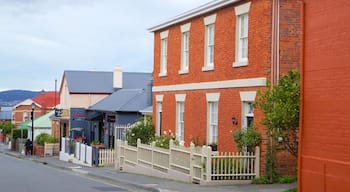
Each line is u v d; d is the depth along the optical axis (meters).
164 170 24.84
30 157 51.56
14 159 50.56
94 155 36.41
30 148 55.78
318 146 14.33
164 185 21.27
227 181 20.38
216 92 24.33
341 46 13.48
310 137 14.73
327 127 13.95
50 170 34.00
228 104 23.27
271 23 20.70
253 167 20.69
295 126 16.78
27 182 24.12
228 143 23.12
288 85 16.70
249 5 21.83
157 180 23.58
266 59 20.67
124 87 54.81
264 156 20.56
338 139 13.45
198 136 26.00
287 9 20.84
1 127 96.75
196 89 26.34
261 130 20.66
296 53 20.89
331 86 13.84
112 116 43.81
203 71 25.62
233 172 20.48
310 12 14.88
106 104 46.28
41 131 68.56
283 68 20.73
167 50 30.17
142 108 41.25
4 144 88.06
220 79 24.05
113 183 23.91
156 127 31.66
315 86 14.56
